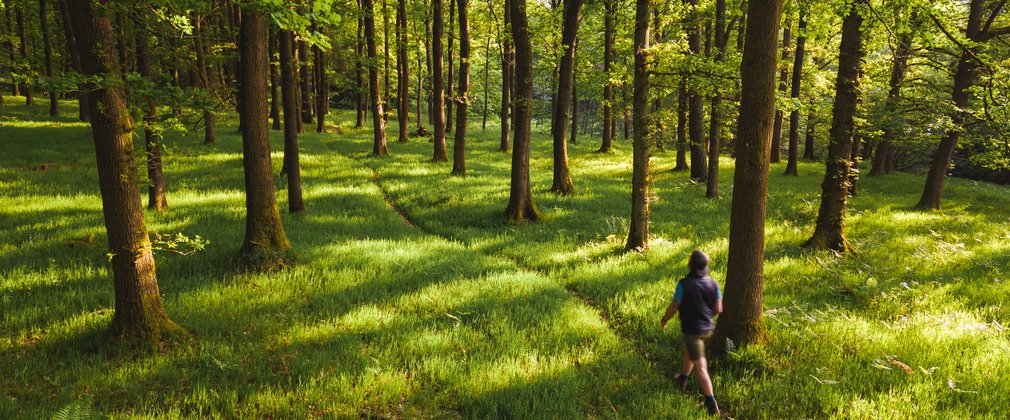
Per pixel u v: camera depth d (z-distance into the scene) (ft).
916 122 49.70
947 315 25.29
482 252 38.01
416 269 31.63
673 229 44.39
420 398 17.57
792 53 78.89
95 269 28.96
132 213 19.81
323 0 18.17
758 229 20.57
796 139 82.94
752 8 19.15
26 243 32.27
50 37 84.79
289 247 32.53
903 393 17.79
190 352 20.11
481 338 22.38
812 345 21.79
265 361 19.66
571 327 23.70
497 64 163.73
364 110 148.25
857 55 36.47
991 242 41.57
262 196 31.19
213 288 26.84
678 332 23.11
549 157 98.89
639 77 36.52
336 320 23.43
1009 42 60.90
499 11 100.63
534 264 34.83
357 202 51.06
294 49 67.87
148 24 23.50
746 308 21.12
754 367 19.89
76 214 40.50
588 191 62.34
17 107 109.91
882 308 26.30
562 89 58.18
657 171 84.17
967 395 18.03
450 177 67.46
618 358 20.84
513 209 46.62
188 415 16.34
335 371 18.95
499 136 136.26
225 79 85.20
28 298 24.35
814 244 38.63
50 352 19.86
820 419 16.98
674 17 51.19
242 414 16.35
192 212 43.09
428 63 128.06
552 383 18.54
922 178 90.89
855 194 68.64
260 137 30.76
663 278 30.55
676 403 17.84
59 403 16.28
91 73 18.02
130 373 18.35
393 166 74.95
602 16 73.92
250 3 18.06
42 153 64.13
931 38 32.91
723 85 37.78
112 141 18.95
